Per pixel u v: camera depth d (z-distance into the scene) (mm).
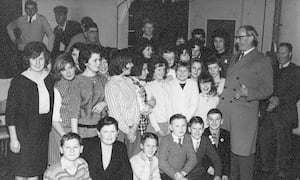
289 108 4652
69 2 6336
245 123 4102
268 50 6238
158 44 5504
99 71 3947
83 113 3635
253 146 4191
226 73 4332
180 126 3752
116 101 3697
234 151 4145
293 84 4602
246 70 4055
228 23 6832
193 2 7098
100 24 6676
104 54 4016
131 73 3984
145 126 4035
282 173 4711
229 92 4156
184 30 7133
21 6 5742
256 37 4082
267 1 6195
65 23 5984
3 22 5566
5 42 5371
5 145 4625
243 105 4098
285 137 4691
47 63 3602
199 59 4426
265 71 4047
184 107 4180
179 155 3785
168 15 6984
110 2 6664
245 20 6555
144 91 3977
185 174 3807
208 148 3912
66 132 3660
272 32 5945
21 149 3531
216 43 5086
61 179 3172
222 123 4227
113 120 3389
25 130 3514
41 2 6109
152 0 6930
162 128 4121
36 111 3508
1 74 5141
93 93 3662
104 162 3387
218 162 3914
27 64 3523
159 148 3770
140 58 4047
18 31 5586
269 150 4703
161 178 3811
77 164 3234
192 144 3828
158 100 4090
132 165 3633
